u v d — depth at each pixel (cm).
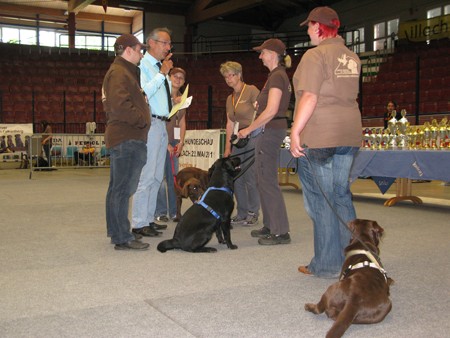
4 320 236
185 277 312
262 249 393
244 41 2758
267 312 249
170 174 537
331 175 305
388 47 2131
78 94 1927
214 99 1970
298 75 291
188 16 2625
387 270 329
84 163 1436
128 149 382
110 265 341
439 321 238
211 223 379
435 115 1148
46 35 2778
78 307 255
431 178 561
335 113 295
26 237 439
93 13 2762
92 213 582
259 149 406
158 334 221
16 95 1845
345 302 217
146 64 438
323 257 312
